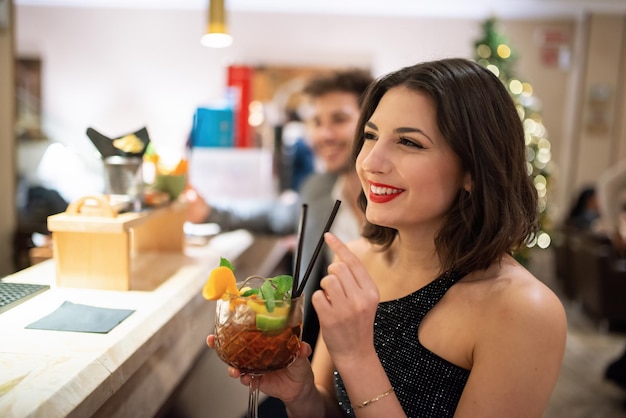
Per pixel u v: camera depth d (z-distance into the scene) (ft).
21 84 19.69
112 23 19.74
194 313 5.33
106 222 4.37
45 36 19.66
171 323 4.13
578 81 20.21
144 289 4.60
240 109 15.05
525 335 3.15
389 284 4.07
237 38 19.98
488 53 12.79
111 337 3.48
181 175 5.55
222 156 14.98
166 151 5.66
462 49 20.12
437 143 3.33
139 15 19.74
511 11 19.69
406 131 3.33
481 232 3.40
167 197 5.38
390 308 3.78
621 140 20.21
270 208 10.40
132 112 20.11
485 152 3.30
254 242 9.20
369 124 3.56
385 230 4.20
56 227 4.40
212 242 6.98
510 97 3.51
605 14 19.53
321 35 20.01
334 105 7.33
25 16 19.52
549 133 21.08
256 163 15.52
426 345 3.56
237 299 2.97
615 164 20.31
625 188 15.20
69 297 4.28
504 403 3.09
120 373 3.25
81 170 12.55
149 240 5.99
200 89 20.08
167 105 20.13
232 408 4.33
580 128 20.30
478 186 3.35
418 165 3.33
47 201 10.93
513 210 3.43
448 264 3.59
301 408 3.81
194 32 19.84
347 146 7.43
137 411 3.76
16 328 3.57
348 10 19.74
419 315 3.64
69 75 19.85
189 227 7.18
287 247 9.04
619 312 15.01
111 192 4.79
